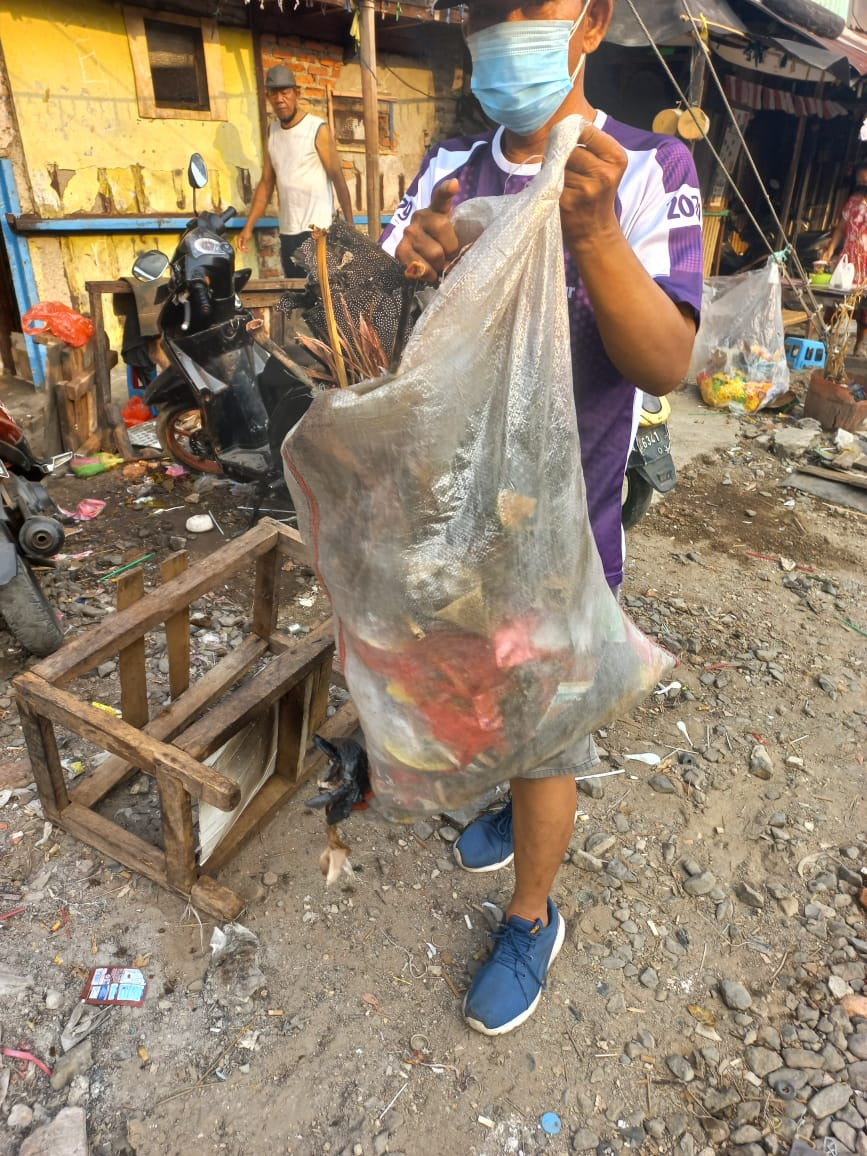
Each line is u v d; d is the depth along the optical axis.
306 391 3.21
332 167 5.36
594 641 1.38
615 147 1.02
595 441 1.45
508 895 2.08
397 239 1.59
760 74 8.43
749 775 2.54
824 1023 1.84
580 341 1.36
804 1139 1.63
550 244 1.09
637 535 4.05
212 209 6.35
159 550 3.56
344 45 6.75
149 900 1.99
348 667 1.38
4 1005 1.75
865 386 6.16
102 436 4.45
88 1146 1.53
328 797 1.53
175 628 2.36
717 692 2.91
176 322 3.64
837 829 2.37
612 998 1.86
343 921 1.98
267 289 4.57
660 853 2.25
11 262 5.39
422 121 7.83
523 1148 1.58
